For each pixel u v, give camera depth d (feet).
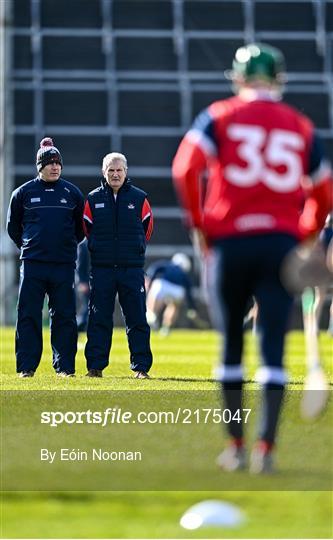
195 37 437.99
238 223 76.59
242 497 72.02
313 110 437.99
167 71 435.12
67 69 429.79
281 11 444.14
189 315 303.48
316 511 68.69
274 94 80.43
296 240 77.30
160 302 299.58
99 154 426.51
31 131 421.18
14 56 427.74
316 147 78.84
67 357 141.18
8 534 63.98
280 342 76.84
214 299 78.95
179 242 418.51
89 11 435.53
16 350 140.15
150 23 437.58
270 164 77.05
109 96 429.38
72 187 140.67
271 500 71.36
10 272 389.60
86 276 220.02
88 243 142.41
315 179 79.00
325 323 388.57
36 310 139.54
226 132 77.25
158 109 431.02
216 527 64.75
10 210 140.36
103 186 143.02
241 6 443.32
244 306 79.00
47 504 71.15
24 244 139.44
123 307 143.02
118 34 434.71
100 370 141.69
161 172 426.92
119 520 67.10
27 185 139.74
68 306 140.67
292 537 62.80
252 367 168.35
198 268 408.87
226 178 77.15
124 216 142.31
